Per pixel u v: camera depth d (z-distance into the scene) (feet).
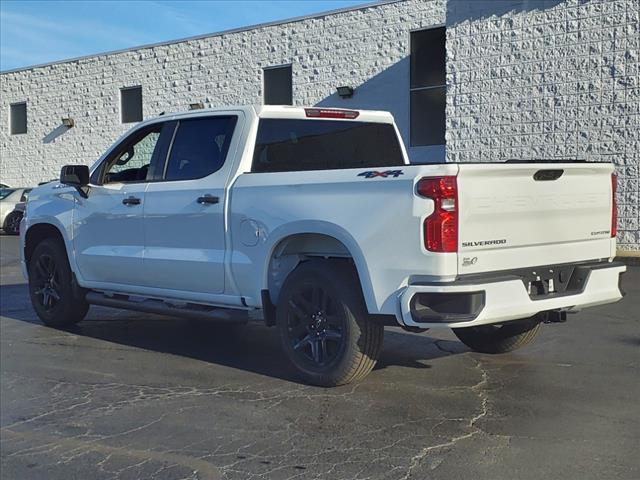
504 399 17.76
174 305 22.59
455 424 16.03
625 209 43.21
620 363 21.09
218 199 20.67
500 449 14.52
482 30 47.37
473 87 47.93
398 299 16.75
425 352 22.81
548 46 45.06
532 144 46.01
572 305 18.34
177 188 21.91
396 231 16.74
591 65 43.68
